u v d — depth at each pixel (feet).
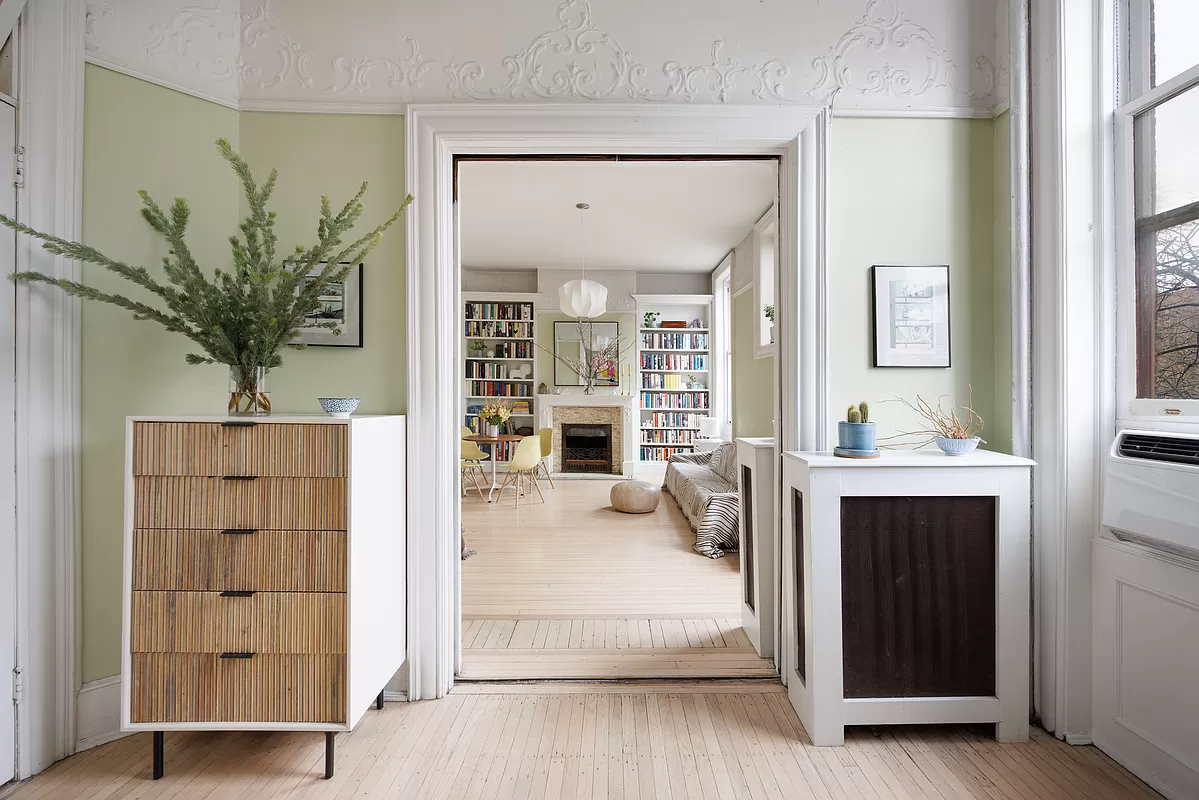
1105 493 6.51
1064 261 7.00
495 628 10.27
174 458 6.41
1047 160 7.21
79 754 6.82
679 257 26.27
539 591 12.17
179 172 7.64
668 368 29.60
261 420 6.37
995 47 8.27
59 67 6.76
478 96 8.09
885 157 8.26
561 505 21.24
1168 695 6.01
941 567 7.01
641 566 13.87
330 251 7.55
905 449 8.26
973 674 7.02
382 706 7.80
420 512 8.02
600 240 23.38
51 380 6.69
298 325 7.05
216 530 6.41
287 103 8.04
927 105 8.24
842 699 6.92
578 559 14.43
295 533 6.38
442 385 8.09
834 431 8.25
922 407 8.29
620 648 9.48
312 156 8.09
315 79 8.07
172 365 7.72
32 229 6.39
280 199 8.09
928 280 8.25
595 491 24.20
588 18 8.11
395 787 6.20
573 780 6.30
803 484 7.11
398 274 8.11
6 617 6.33
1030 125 7.43
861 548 6.97
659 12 8.14
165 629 6.42
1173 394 6.30
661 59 8.14
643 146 8.25
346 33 8.09
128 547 6.40
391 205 8.12
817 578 6.89
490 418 24.03
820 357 8.16
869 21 8.24
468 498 22.59
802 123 8.12
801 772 6.43
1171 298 6.33
